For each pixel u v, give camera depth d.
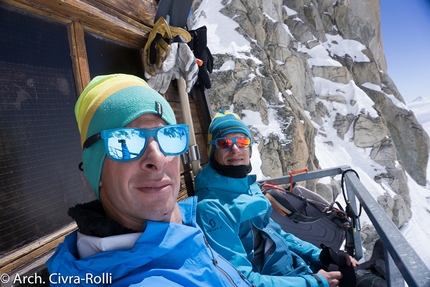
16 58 0.53
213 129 0.98
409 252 0.53
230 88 5.78
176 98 1.13
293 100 7.27
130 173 0.42
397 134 11.73
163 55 0.89
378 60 14.52
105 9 0.73
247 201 0.87
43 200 0.54
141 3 0.91
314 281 0.80
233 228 0.81
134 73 0.90
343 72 10.08
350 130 9.30
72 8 0.61
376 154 8.95
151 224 0.39
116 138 0.41
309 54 10.20
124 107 0.42
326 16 12.22
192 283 0.40
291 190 1.27
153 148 0.42
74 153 0.62
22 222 0.49
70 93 0.64
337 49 11.83
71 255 0.37
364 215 6.46
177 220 0.52
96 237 0.38
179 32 0.98
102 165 0.43
